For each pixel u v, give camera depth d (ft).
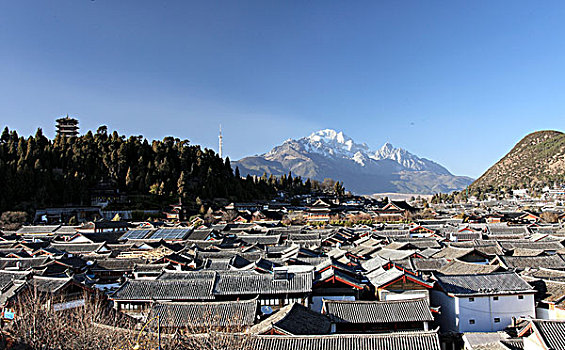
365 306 134.21
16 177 515.09
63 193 548.31
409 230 355.15
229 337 109.70
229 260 224.94
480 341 126.31
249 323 128.26
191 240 335.26
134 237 353.51
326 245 310.04
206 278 169.48
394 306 134.00
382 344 109.29
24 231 405.39
